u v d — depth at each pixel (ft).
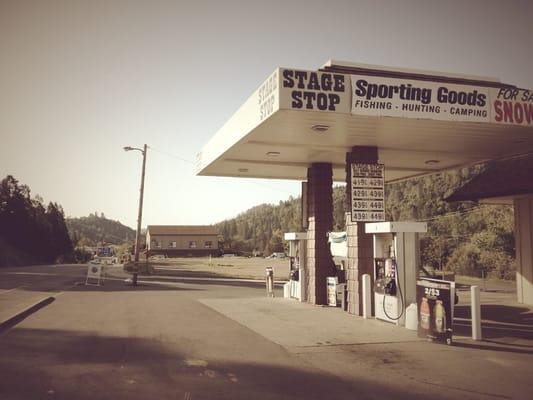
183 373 23.73
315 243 55.52
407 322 37.27
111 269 168.14
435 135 43.62
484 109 38.70
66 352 28.07
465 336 34.58
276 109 34.63
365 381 22.81
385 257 41.42
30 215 253.44
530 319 43.80
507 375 24.04
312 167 57.82
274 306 52.19
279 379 22.98
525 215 56.08
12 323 38.86
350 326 38.37
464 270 132.05
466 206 175.22
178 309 48.88
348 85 35.73
